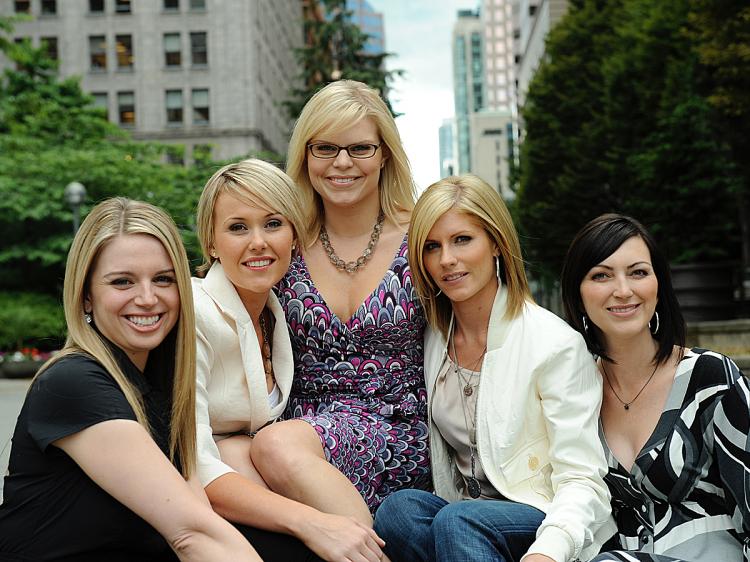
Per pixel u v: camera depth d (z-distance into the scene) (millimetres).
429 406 2846
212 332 2686
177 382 2289
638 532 2477
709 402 2393
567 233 22594
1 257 19188
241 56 43438
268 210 2715
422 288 2834
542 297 33188
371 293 3014
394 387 2979
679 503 2420
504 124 153500
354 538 2240
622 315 2471
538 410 2586
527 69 70125
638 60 18125
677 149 14344
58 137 22281
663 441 2422
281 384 2889
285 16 56094
